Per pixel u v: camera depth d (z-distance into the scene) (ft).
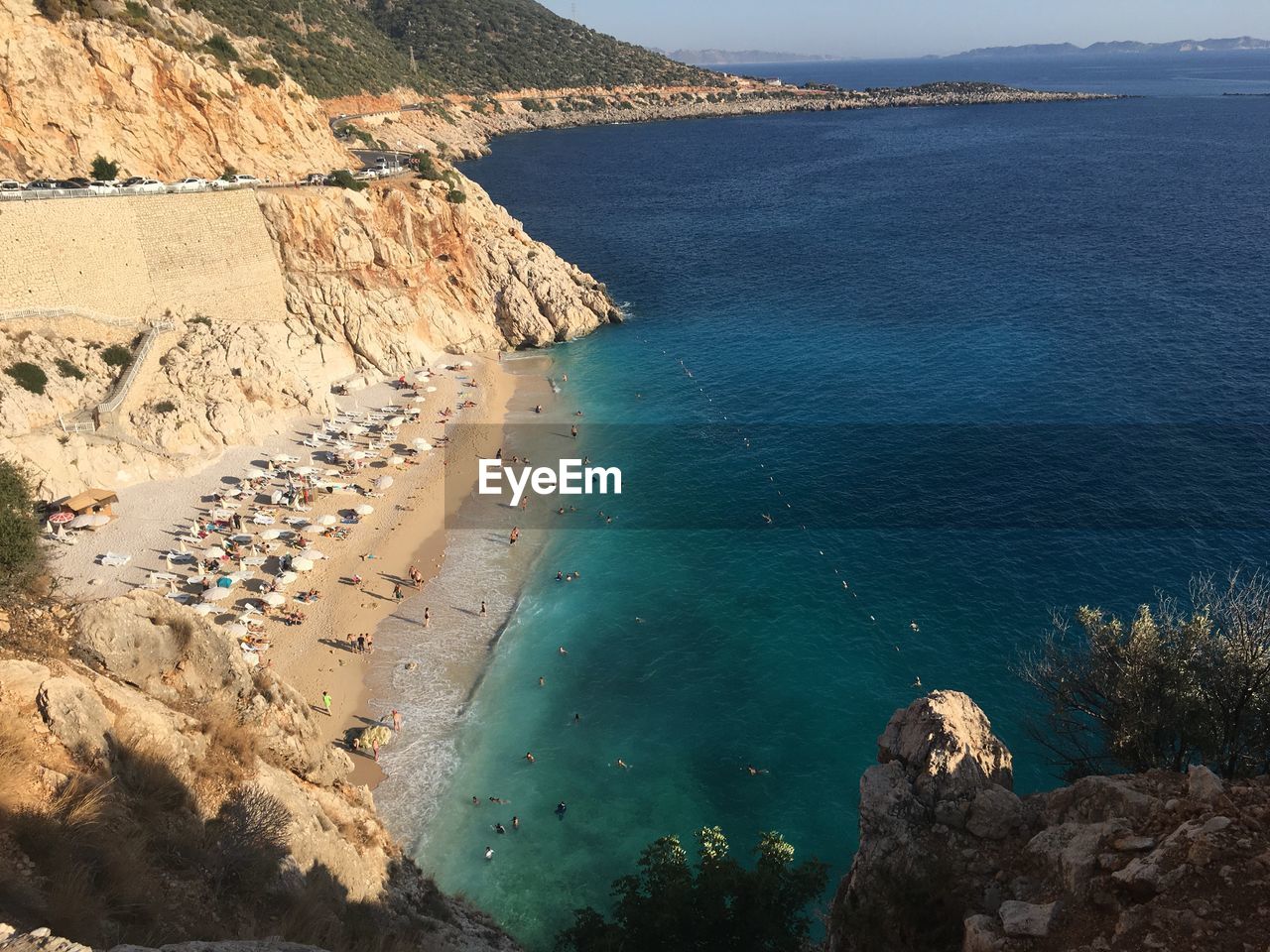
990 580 181.88
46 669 56.49
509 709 152.46
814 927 106.63
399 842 126.11
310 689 153.58
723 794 135.74
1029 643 162.71
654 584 186.80
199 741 66.85
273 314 272.72
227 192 256.32
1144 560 183.32
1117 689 78.07
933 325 337.31
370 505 212.64
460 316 320.29
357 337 282.36
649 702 154.51
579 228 520.01
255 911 55.67
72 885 42.96
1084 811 54.49
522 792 135.74
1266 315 324.39
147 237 234.99
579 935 74.49
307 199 276.00
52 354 205.87
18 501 69.21
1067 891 47.70
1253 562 178.70
